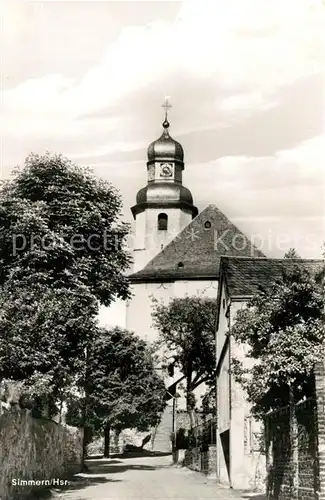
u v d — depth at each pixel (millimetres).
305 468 12102
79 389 36750
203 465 31047
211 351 46281
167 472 31922
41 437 18875
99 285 29203
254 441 21469
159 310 48625
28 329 19453
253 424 21641
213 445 29438
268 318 14383
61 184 28672
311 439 11672
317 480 11156
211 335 46219
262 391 15477
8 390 14797
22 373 19562
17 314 19484
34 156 28859
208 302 47344
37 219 25672
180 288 61719
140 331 62250
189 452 37688
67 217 27922
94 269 28953
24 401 16156
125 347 49531
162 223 70188
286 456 13648
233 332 15141
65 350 24375
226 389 24625
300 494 12367
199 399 54719
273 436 15133
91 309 26391
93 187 29562
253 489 20969
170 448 60312
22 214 25969
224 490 20844
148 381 49750
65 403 36500
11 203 26531
